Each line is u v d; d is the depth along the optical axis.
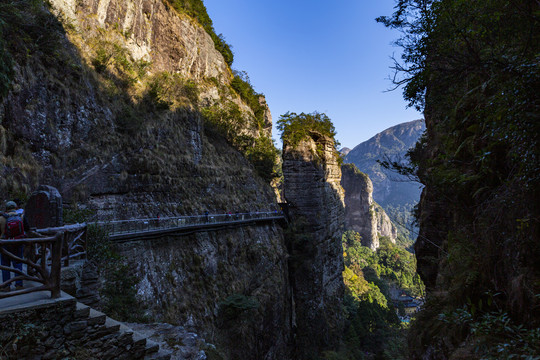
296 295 43.03
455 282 6.82
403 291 103.75
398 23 6.29
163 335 9.85
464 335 6.00
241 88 66.12
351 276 91.88
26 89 15.47
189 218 26.80
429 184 8.88
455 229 8.26
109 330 5.19
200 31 52.25
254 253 32.94
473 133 7.00
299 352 37.44
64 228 6.55
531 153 3.88
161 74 35.53
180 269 22.23
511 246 4.88
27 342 4.19
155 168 25.66
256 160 54.41
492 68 4.98
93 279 7.55
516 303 4.63
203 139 37.69
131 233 18.42
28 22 16.19
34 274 4.86
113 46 28.98
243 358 22.28
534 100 3.77
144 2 37.50
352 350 45.44
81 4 28.03
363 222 172.75
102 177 20.33
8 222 5.25
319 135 55.53
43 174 15.74
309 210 47.19
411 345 8.38
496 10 4.91
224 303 23.75
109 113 23.05
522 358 3.28
